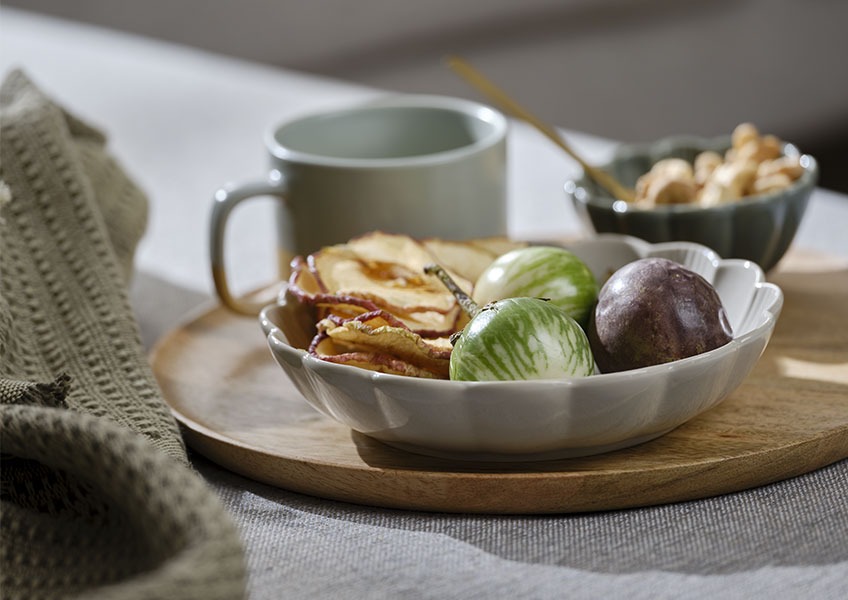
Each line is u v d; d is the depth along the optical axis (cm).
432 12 203
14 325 75
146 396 74
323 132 88
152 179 111
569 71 194
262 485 73
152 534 61
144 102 127
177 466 63
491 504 69
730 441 71
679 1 182
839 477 70
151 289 92
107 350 75
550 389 67
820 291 84
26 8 240
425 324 73
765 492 70
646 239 82
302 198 83
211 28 227
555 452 70
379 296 74
